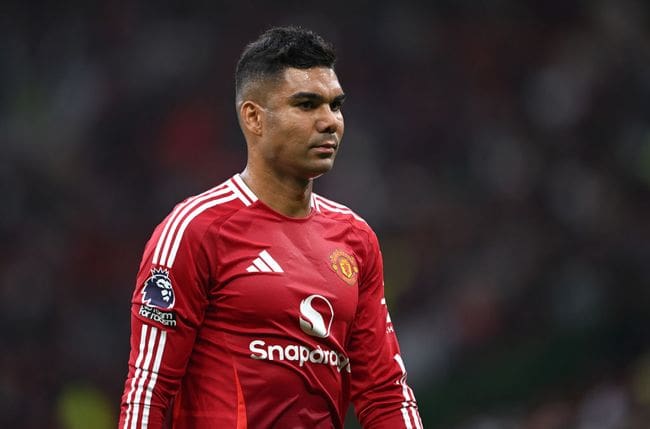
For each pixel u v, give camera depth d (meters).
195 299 11.02
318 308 11.16
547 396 34.91
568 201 46.41
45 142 49.25
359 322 11.91
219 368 11.07
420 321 42.47
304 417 11.12
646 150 47.91
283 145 11.13
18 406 36.47
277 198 11.38
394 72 53.25
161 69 52.28
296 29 11.35
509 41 53.75
